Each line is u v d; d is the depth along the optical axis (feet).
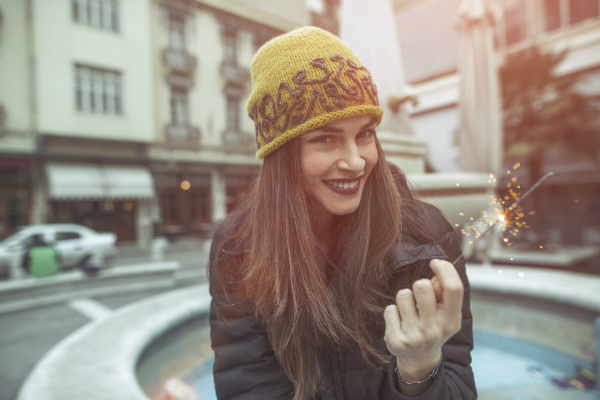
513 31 45.55
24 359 10.02
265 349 2.65
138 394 4.29
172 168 47.62
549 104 29.73
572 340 6.44
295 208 2.42
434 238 2.51
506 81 31.32
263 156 2.68
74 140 40.52
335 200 2.35
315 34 2.41
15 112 36.37
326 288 2.41
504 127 31.17
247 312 2.67
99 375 4.80
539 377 5.46
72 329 12.63
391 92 8.78
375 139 2.57
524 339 6.72
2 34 35.37
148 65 43.65
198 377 6.38
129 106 42.29
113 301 16.47
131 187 43.50
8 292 14.97
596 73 39.83
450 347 2.29
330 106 2.21
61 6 37.99
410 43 52.65
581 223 30.89
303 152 2.37
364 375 2.41
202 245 43.98
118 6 41.63
